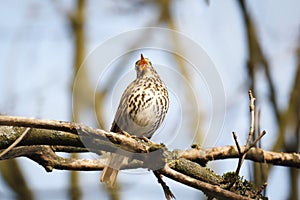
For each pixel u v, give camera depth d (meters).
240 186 9.83
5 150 8.57
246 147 9.25
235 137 9.22
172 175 9.34
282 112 13.07
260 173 10.30
